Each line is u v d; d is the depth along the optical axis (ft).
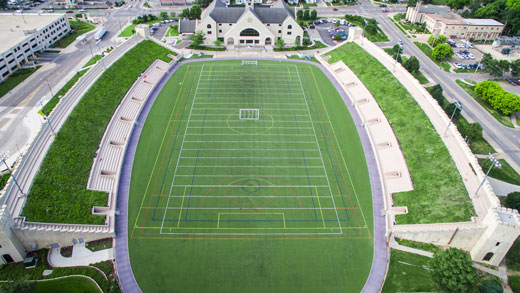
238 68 393.09
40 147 231.91
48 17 466.70
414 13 537.24
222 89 347.56
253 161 254.06
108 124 277.44
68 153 236.84
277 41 442.91
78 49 435.53
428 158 243.60
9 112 304.50
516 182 246.47
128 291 169.99
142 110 309.63
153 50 402.93
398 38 496.64
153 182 233.55
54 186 210.79
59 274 175.73
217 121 296.92
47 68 384.06
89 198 213.05
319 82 368.68
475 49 457.68
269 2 626.23
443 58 416.46
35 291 167.22
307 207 218.59
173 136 277.23
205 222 207.10
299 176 241.96
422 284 174.60
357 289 173.47
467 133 280.31
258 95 338.95
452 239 192.34
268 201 222.07
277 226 206.08
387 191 230.89
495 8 521.65
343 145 273.13
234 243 195.52
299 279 177.47
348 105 327.67
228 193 226.99
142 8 607.78
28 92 335.67
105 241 194.80
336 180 239.71
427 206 211.41
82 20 542.98
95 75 328.08
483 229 181.98
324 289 173.17
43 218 191.52
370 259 188.24
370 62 377.30
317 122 300.61
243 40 452.76
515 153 275.18
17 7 583.17
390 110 303.07
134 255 187.32
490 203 201.36
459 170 225.35
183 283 174.19
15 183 200.75
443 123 272.31
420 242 197.88
